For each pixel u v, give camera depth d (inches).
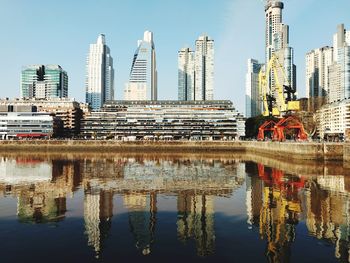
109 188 2325.3
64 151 6825.8
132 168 3619.6
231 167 3715.6
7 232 1321.4
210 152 6638.8
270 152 5359.3
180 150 6983.3
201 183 2559.1
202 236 1279.5
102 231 1342.3
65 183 2546.8
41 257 1085.8
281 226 1398.9
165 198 1979.6
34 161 4527.6
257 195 2064.5
